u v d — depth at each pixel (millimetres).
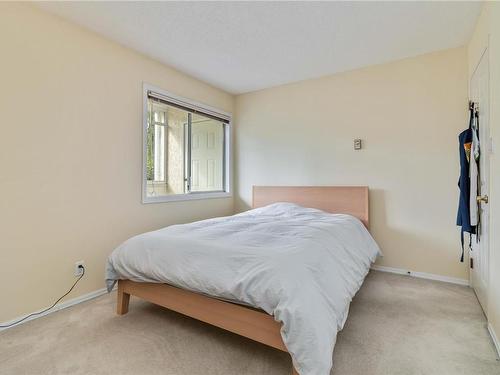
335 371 1415
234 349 1608
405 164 2893
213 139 4000
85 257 2340
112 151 2541
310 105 3473
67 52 2215
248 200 3984
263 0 1971
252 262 1467
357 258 2123
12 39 1913
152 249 1828
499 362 1478
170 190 3979
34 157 2027
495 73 1664
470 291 2432
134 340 1706
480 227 2100
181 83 3250
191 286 1600
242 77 3414
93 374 1410
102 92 2459
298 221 2467
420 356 1533
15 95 1926
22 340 1715
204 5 2029
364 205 3037
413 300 2260
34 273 2033
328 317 1319
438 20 2201
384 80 3002
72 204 2254
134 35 2445
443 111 2705
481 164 2057
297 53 2771
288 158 3643
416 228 2842
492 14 1733
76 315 2041
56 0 1970
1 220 1871
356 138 3166
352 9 2064
